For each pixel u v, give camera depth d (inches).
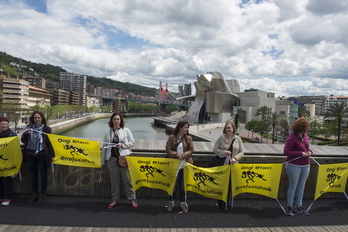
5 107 2242.9
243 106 3385.8
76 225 145.6
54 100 4618.6
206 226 150.6
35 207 170.7
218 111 3503.9
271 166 176.7
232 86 4212.6
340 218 168.2
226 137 177.8
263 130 1843.0
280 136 2354.8
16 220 149.6
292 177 170.6
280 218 166.2
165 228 144.6
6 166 169.9
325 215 173.0
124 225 147.5
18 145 174.9
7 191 172.7
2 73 3742.6
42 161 173.8
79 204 178.5
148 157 178.4
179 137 172.4
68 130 2901.1
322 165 183.8
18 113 2583.7
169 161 173.0
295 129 169.9
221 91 3558.1
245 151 199.9
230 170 174.1
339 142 1635.1
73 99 5492.1
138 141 206.7
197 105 3801.7
